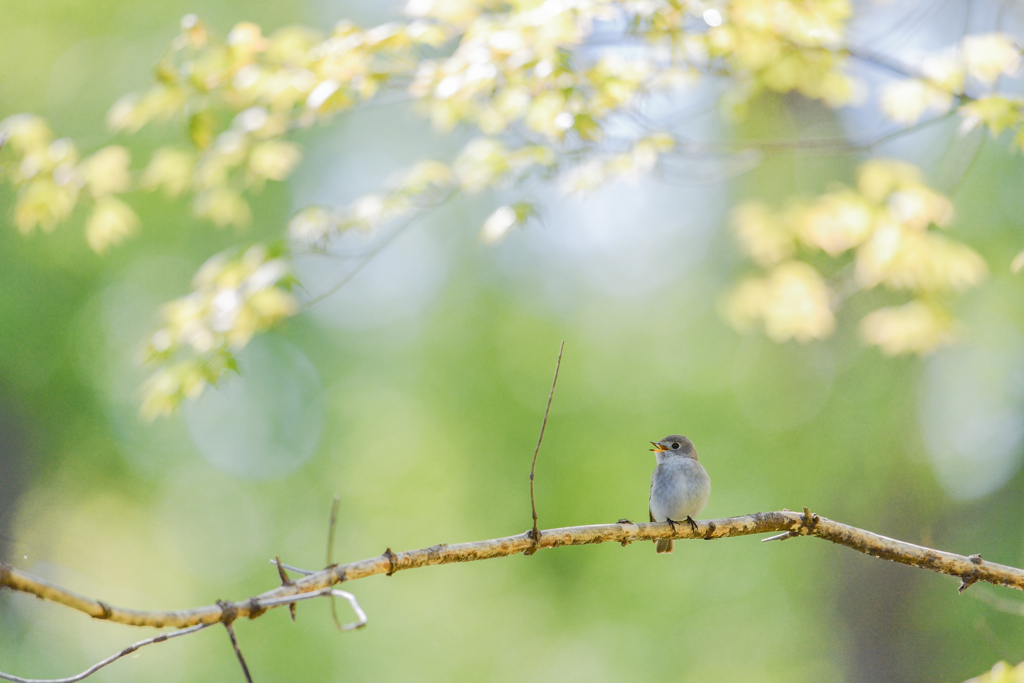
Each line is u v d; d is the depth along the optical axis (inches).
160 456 749.3
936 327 371.2
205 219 619.5
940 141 511.5
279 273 308.2
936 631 568.7
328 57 286.8
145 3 582.2
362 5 602.2
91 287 652.1
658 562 710.5
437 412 684.7
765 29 284.8
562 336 659.4
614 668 742.5
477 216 658.2
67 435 693.9
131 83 580.1
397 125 654.5
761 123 560.4
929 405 572.1
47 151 321.4
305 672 778.2
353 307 696.4
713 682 711.7
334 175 652.1
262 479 778.8
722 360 661.9
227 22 587.5
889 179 346.0
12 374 655.1
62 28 561.9
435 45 286.7
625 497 658.8
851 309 566.3
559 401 655.8
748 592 729.0
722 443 658.2
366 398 737.6
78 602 134.4
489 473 655.1
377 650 792.9
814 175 554.3
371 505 794.8
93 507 818.2
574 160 322.0
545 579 701.3
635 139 326.3
